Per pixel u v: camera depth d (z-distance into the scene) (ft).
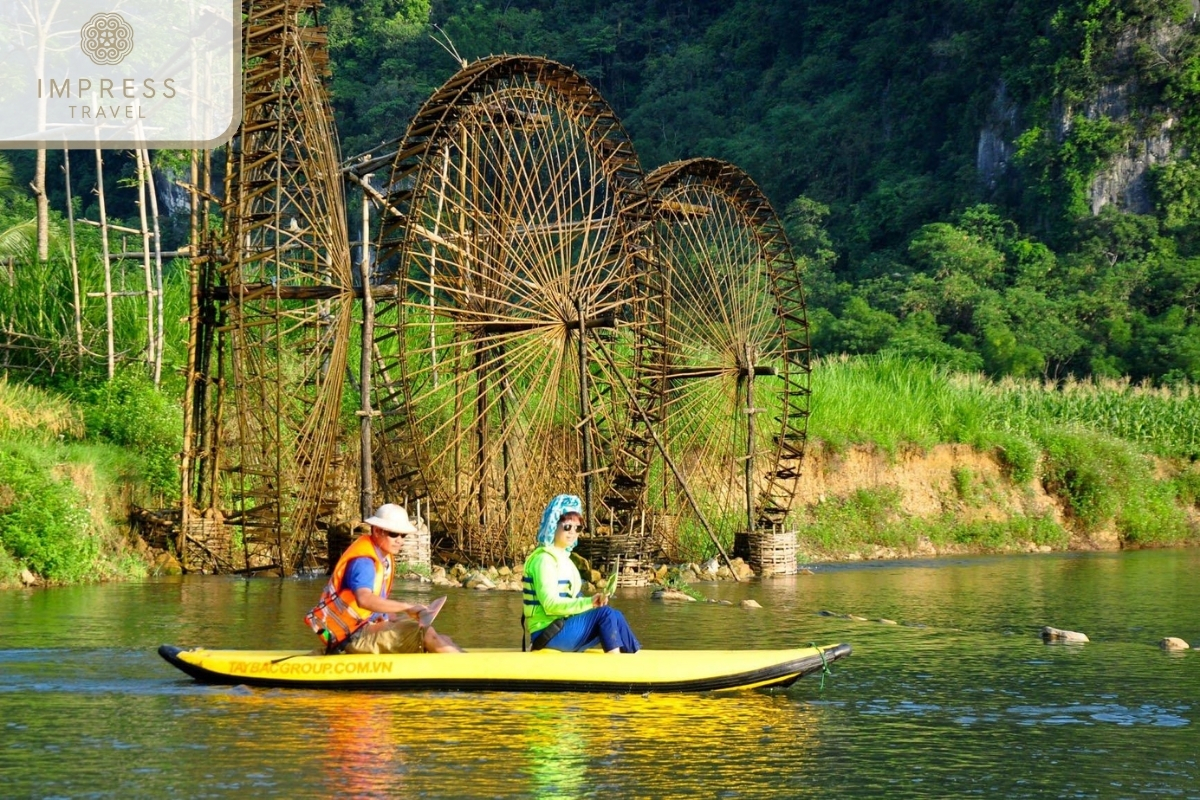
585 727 59.98
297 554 131.54
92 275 163.43
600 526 142.31
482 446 141.79
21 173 444.55
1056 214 472.44
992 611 116.57
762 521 164.14
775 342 175.94
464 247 141.69
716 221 177.17
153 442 142.00
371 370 144.36
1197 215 467.93
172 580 125.08
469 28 578.66
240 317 126.00
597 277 149.89
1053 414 249.55
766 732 60.39
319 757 53.93
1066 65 485.15
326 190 130.41
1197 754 58.34
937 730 62.28
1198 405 262.26
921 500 203.62
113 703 63.62
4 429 132.36
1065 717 65.98
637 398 151.33
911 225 494.59
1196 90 475.72
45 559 119.55
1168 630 103.91
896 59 556.92
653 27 643.04
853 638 94.38
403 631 69.26
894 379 222.07
